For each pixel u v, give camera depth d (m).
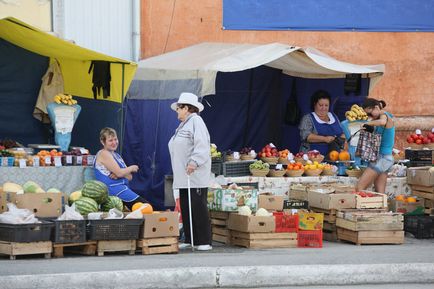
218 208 17.47
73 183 18.27
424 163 22.44
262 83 24.03
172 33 24.27
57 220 15.16
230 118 23.83
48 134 21.47
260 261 15.14
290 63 22.59
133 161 21.64
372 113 19.94
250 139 24.09
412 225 19.22
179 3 24.30
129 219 15.57
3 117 20.97
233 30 24.67
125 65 19.70
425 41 26.03
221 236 17.73
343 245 17.88
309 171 20.80
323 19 25.28
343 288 14.37
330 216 18.58
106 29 23.72
